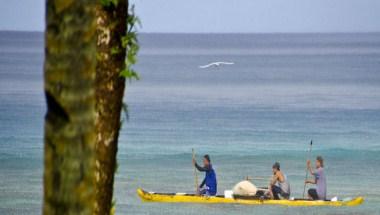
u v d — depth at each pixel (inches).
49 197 724.0
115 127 1267.2
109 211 1278.3
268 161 6815.9
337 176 6072.8
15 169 6053.2
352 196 5354.3
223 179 6082.7
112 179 1275.8
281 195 4660.4
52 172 721.6
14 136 7829.7
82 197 723.4
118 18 1243.8
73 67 709.3
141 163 6560.0
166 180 5915.4
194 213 4559.5
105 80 1247.5
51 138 717.9
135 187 5556.1
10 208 4815.5
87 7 709.9
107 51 1243.8
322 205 4662.9
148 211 4653.1
